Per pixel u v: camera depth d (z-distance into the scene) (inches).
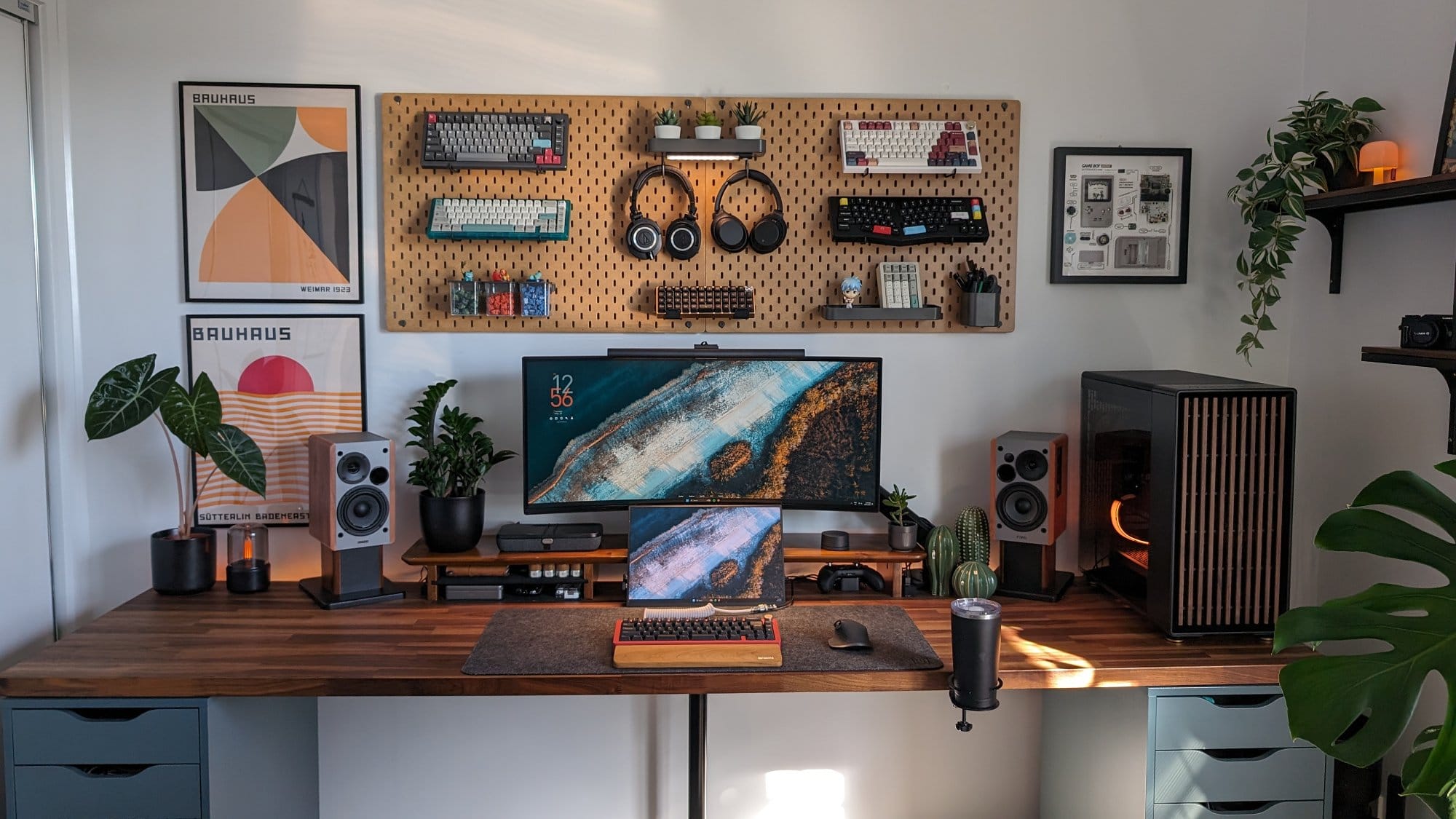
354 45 101.7
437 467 97.7
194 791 77.8
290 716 96.2
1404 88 91.0
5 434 93.8
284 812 94.9
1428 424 88.4
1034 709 110.0
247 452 96.0
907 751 110.1
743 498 99.0
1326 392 102.3
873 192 105.3
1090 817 93.8
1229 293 108.5
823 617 92.4
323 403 104.5
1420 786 53.9
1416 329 80.2
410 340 104.4
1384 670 56.9
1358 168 93.0
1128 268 107.3
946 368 107.8
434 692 77.2
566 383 96.7
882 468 108.5
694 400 97.7
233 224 102.1
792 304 105.8
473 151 99.8
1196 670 80.5
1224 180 107.3
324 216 102.7
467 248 103.3
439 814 107.8
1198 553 85.2
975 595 97.1
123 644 83.9
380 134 102.3
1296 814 82.7
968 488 109.1
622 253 104.2
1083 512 105.3
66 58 99.7
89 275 101.7
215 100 101.0
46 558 100.2
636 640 80.8
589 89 103.3
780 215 103.3
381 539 96.0
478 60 102.5
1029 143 106.1
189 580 98.0
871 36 104.5
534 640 85.4
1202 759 81.8
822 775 110.0
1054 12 105.2
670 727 108.3
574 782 108.3
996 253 106.3
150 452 103.6
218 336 102.9
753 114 103.1
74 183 100.8
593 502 97.8
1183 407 84.0
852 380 98.1
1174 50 106.0
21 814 77.5
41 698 76.6
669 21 103.2
